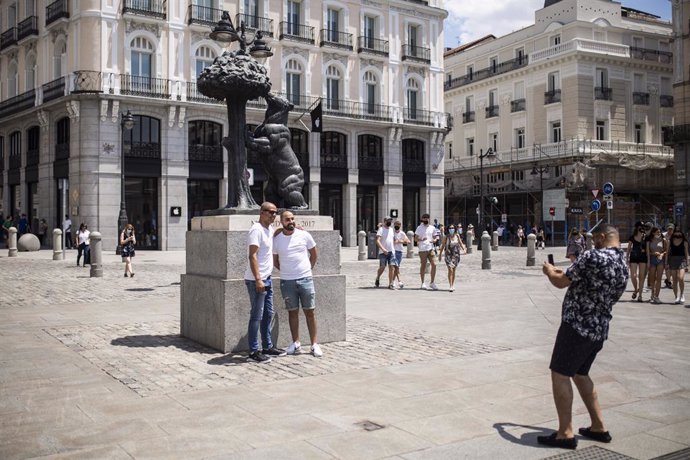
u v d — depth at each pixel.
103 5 32.56
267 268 7.52
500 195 49.91
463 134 56.62
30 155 37.19
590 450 4.64
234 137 8.76
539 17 49.41
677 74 39.16
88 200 32.19
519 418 5.34
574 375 4.86
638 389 6.32
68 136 33.84
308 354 7.82
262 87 8.67
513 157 49.88
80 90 32.00
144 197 34.00
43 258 26.23
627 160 44.97
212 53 35.91
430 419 5.28
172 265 23.25
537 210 46.81
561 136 46.53
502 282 17.81
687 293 15.45
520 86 50.50
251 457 4.39
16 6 39.31
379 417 5.32
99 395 5.93
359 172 40.72
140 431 4.92
